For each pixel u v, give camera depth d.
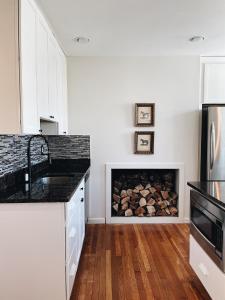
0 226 1.84
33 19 2.00
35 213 1.84
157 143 3.81
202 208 2.05
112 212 3.96
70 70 3.71
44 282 1.87
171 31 2.78
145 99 3.76
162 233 3.50
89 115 3.76
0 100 1.75
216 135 3.43
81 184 2.75
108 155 3.81
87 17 2.41
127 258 2.81
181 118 3.79
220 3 2.16
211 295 1.90
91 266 2.65
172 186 4.07
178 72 3.74
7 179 2.22
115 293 2.22
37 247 1.85
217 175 3.46
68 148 3.79
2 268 1.86
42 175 2.99
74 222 2.24
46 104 2.42
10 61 1.73
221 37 2.97
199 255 2.13
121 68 3.73
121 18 2.45
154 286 2.32
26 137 2.79
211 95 3.80
